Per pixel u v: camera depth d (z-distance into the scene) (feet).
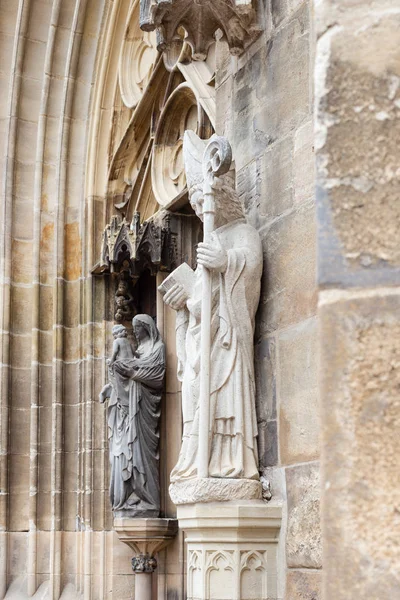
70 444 41.42
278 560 24.08
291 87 25.88
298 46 25.76
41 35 45.19
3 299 43.34
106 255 39.06
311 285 23.82
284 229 25.30
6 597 40.78
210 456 24.57
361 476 11.65
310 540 22.86
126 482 36.14
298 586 23.20
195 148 27.30
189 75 35.83
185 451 25.29
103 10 43.27
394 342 11.75
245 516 23.85
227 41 28.60
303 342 23.89
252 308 25.58
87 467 39.99
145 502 36.19
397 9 12.44
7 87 45.34
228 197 26.13
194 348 26.07
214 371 25.03
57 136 44.29
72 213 43.42
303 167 24.84
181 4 28.07
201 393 24.66
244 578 23.89
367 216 12.10
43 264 43.39
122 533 36.09
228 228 26.17
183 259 37.83
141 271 38.11
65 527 40.73
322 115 12.48
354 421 11.76
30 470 41.73
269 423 24.95
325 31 12.68
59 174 43.57
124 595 38.68
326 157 12.38
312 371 23.43
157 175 39.09
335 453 11.79
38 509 41.27
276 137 26.30
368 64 12.42
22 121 44.98
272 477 24.59
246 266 25.38
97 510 39.63
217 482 24.11
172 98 37.73
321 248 12.17
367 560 11.43
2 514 41.52
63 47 44.32
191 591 24.64
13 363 43.14
